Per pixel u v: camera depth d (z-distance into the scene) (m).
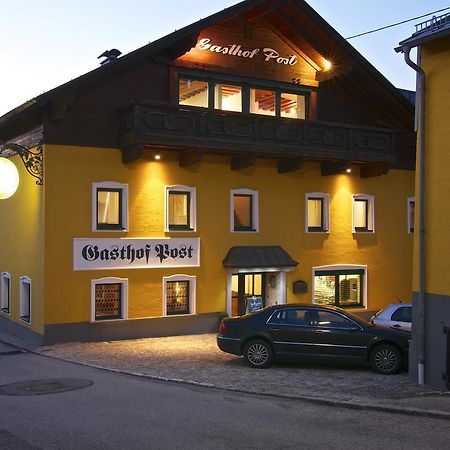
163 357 16.12
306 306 14.91
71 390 11.85
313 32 21.31
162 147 18.88
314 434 8.62
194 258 20.12
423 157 12.75
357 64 21.50
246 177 21.08
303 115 22.20
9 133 21.31
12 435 8.43
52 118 18.00
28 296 19.98
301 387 12.30
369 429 8.94
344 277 23.05
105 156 18.78
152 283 19.44
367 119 23.23
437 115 12.54
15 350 17.64
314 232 22.30
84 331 18.47
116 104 18.94
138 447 7.87
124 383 12.73
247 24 20.89
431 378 12.46
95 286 18.70
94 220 18.61
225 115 19.23
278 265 20.97
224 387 12.23
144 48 18.30
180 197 20.20
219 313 20.50
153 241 19.44
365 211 23.67
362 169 23.19
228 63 20.53
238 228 21.05
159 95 19.56
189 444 8.02
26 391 11.77
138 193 19.25
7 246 21.61
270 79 21.25
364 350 14.23
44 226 17.97
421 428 9.02
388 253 23.83
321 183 22.50
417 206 12.84
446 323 12.17
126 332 19.03
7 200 21.72
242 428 8.91
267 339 14.57
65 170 18.23
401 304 16.94
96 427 8.88
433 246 12.52
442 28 11.86
